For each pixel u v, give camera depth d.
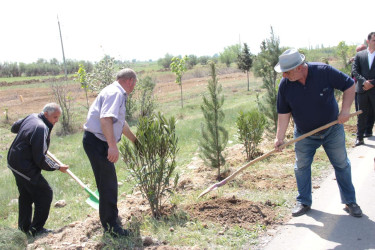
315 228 4.27
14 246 3.89
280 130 4.54
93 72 17.36
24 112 21.22
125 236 4.23
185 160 8.01
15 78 54.62
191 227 4.38
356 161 6.59
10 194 6.88
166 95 27.86
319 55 35.62
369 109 8.12
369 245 3.83
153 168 4.64
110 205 4.29
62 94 16.80
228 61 63.38
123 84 4.30
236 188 5.69
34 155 4.55
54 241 4.29
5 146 13.26
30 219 4.97
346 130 8.90
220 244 4.03
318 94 4.15
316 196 5.21
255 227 4.36
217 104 6.27
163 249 3.88
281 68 4.03
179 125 13.05
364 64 7.27
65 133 15.62
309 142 4.47
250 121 7.21
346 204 4.57
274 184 5.68
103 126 4.02
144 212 4.92
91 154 4.23
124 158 4.68
